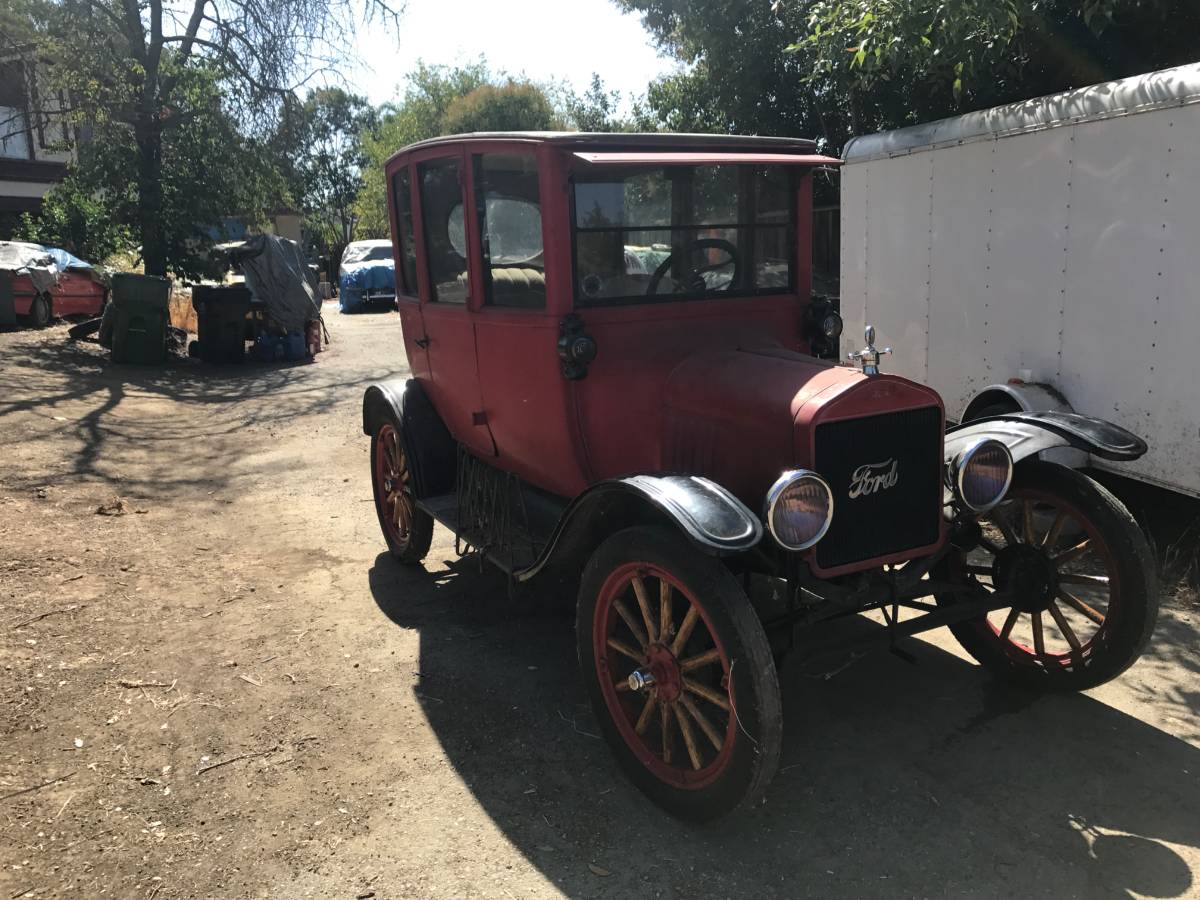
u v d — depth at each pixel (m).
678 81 13.14
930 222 6.30
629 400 3.60
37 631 4.19
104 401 9.83
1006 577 3.71
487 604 4.74
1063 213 5.23
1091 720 3.50
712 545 2.56
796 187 3.91
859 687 3.81
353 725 3.54
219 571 5.15
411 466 4.81
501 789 3.14
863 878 2.68
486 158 3.79
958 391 6.22
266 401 10.48
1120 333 4.95
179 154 13.79
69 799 3.02
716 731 3.11
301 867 2.74
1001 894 2.60
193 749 3.35
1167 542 5.14
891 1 6.34
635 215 3.57
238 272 15.68
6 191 19.33
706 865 2.75
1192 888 2.60
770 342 3.86
